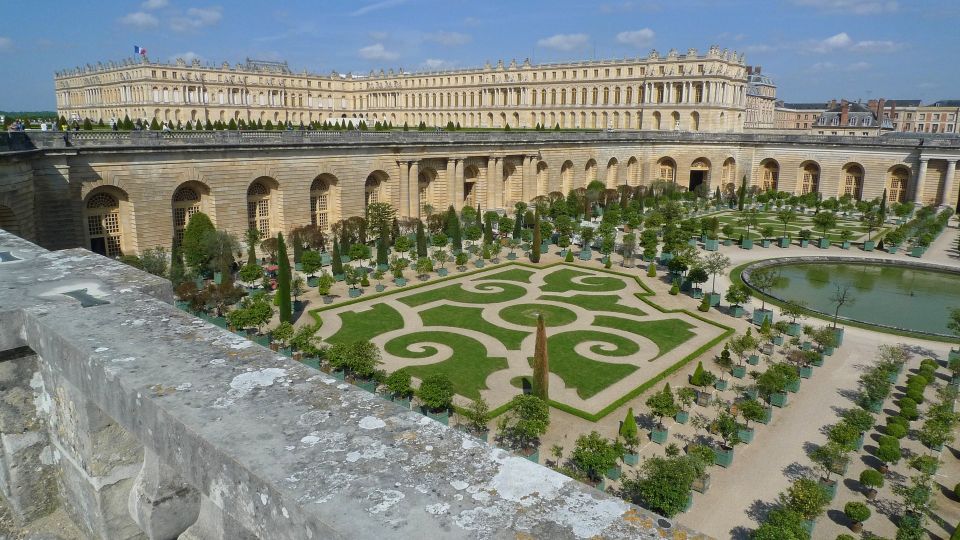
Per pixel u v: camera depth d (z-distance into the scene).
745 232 91.38
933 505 27.66
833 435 30.73
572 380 39.62
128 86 172.88
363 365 35.59
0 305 10.94
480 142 95.06
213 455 6.78
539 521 5.80
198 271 57.53
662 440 32.72
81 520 11.48
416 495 6.07
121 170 58.69
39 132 52.66
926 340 49.12
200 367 8.63
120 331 9.88
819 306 58.91
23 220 48.44
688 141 129.12
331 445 6.81
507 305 54.81
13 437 11.48
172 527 9.52
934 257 76.94
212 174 65.81
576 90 159.88
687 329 49.62
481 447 6.92
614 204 100.62
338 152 77.88
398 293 57.59
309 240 69.75
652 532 5.75
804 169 126.94
